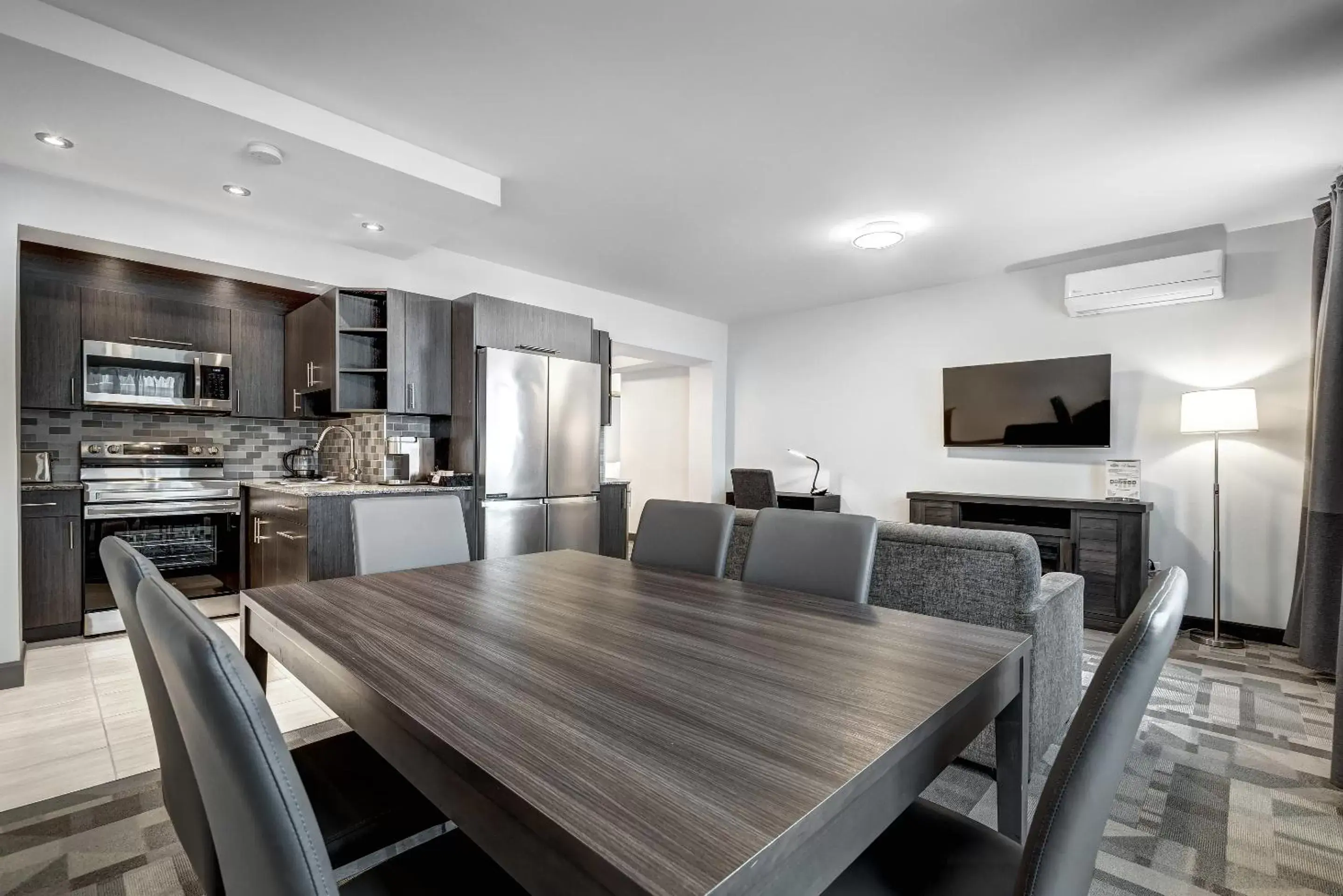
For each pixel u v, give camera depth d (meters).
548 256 4.42
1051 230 3.85
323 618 1.42
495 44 2.14
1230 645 3.68
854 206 3.49
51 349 3.53
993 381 4.80
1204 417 3.67
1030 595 2.04
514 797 0.69
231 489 4.18
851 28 2.05
